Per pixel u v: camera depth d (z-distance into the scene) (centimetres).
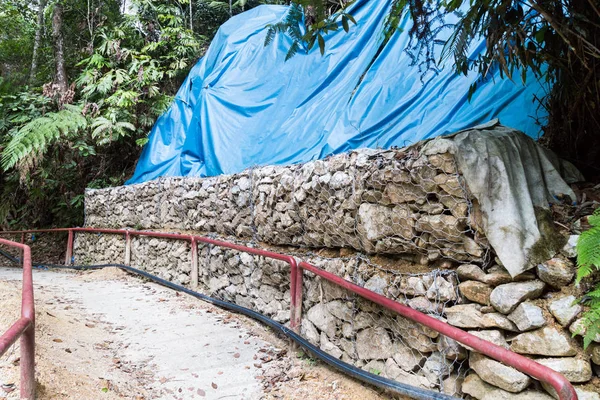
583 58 200
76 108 766
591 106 220
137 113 830
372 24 493
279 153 486
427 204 226
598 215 171
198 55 902
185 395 262
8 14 1102
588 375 165
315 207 331
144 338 371
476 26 209
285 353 336
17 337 148
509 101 319
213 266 509
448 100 364
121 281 639
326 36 540
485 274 200
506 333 189
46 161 863
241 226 465
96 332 374
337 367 261
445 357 210
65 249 972
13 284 450
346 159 293
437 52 401
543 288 184
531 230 189
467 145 205
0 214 994
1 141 822
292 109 522
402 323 237
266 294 401
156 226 661
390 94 414
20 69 1137
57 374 221
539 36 204
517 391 175
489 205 196
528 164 209
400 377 236
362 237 279
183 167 643
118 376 273
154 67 803
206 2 991
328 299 310
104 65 850
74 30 1000
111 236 778
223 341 365
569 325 171
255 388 275
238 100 606
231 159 555
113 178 891
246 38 690
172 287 553
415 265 247
